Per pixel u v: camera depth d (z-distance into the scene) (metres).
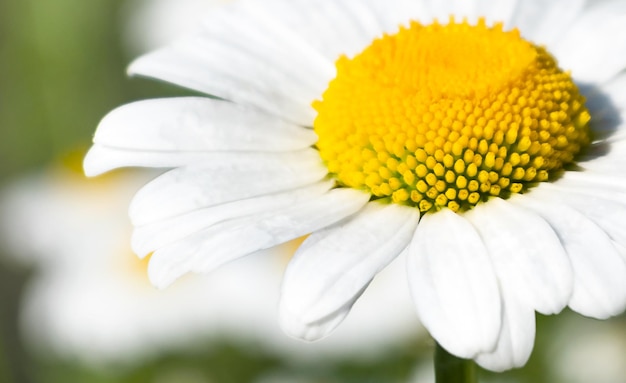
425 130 0.13
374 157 0.13
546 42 0.14
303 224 0.13
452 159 0.13
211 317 0.19
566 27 0.14
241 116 0.14
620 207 0.13
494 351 0.12
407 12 0.15
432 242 0.13
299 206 0.13
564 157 0.13
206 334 0.19
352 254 0.13
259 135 0.14
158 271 0.13
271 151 0.14
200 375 0.19
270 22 0.14
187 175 0.13
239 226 0.13
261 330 0.19
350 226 0.13
